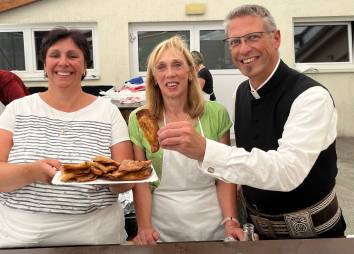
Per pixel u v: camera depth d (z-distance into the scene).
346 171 4.67
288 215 1.58
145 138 1.72
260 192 1.61
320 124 1.33
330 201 1.58
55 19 6.70
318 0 6.76
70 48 1.62
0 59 6.88
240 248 1.06
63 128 1.63
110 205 1.62
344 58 7.05
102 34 6.75
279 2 6.74
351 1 6.76
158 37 6.92
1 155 1.57
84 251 1.08
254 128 1.64
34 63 6.87
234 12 1.55
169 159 1.76
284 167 1.23
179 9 6.73
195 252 1.05
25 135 1.59
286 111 1.48
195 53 5.12
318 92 1.38
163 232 1.81
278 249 1.05
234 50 1.55
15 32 6.80
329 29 7.00
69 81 1.63
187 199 1.79
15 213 1.54
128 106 2.86
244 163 1.20
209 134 1.83
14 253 1.07
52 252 1.07
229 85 7.01
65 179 1.32
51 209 1.52
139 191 1.78
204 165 1.22
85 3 6.67
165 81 1.78
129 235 2.16
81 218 1.56
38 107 1.66
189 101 1.85
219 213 1.81
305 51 7.06
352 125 7.03
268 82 1.55
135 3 6.70
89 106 1.70
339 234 1.65
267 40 1.51
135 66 6.96
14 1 6.54
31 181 1.45
